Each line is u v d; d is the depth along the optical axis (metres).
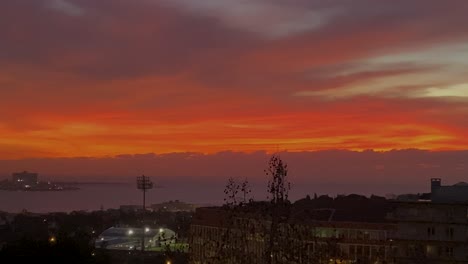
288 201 49.56
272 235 48.59
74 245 58.50
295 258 50.06
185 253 63.47
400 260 89.94
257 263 50.69
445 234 90.31
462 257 88.94
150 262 122.62
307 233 49.38
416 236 91.50
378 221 109.06
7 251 55.41
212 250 59.88
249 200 51.53
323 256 52.78
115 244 176.88
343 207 118.69
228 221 55.38
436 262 89.44
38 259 54.84
